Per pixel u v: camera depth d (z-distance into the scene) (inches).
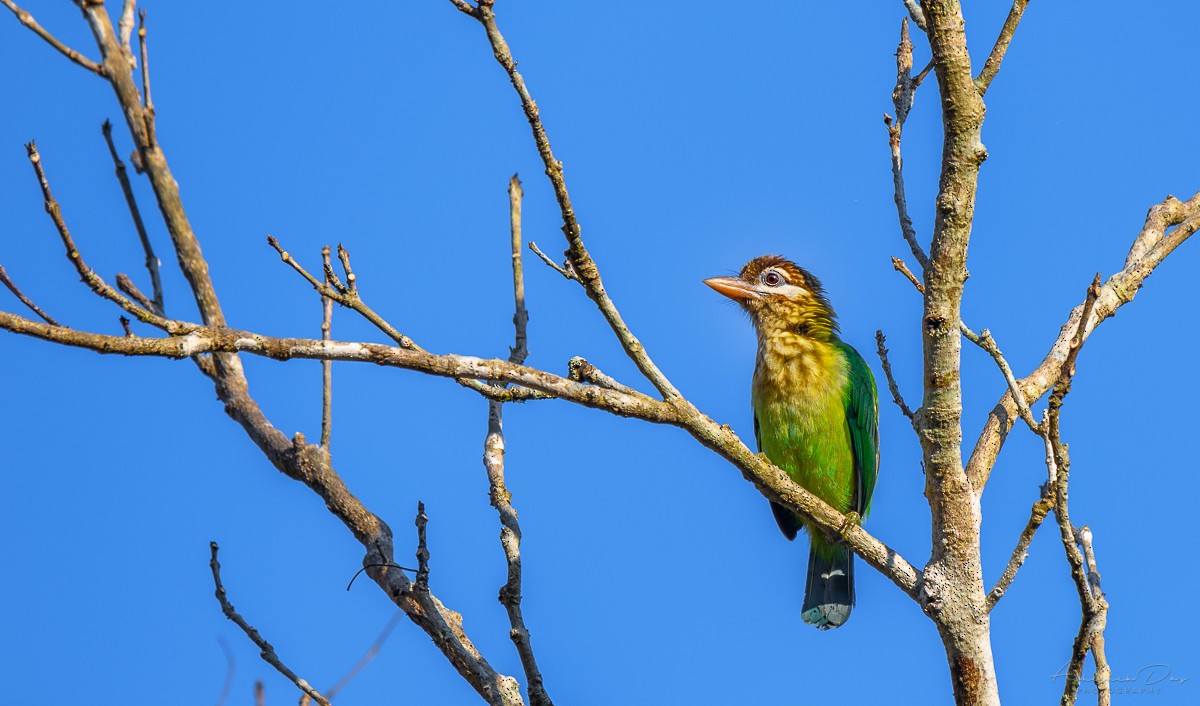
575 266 368.8
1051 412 340.2
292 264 410.6
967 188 366.6
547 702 376.2
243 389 434.9
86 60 354.6
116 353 294.8
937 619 397.1
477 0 347.6
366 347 332.8
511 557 403.2
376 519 411.2
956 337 381.4
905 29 435.2
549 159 354.9
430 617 389.7
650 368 381.7
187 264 386.6
